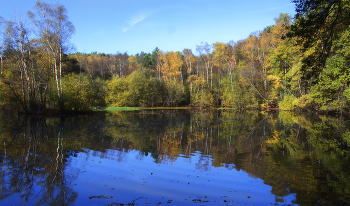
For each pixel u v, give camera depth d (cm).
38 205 513
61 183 636
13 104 3262
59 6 2761
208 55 5641
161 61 6362
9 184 629
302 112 3550
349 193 573
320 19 1141
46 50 2939
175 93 5372
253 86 4572
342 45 2306
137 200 536
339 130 1678
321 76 2434
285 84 3859
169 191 589
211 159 884
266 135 1451
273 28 4262
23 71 2969
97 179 668
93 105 3322
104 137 1336
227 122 2195
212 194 571
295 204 519
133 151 1006
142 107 5062
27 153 953
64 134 1428
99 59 7725
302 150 1044
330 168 775
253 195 568
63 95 3012
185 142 1216
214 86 5569
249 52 5028
